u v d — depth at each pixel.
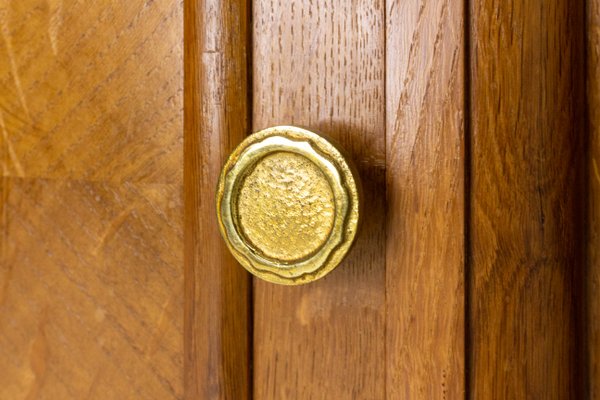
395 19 0.26
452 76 0.25
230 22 0.27
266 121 0.27
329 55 0.27
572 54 0.26
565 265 0.26
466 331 0.25
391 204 0.26
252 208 0.26
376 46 0.26
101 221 0.31
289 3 0.27
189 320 0.29
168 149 0.29
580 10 0.26
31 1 0.32
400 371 0.26
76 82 0.31
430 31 0.25
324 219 0.25
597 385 0.26
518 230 0.26
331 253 0.25
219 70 0.27
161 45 0.29
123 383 0.31
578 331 0.26
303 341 0.27
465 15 0.25
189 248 0.28
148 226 0.30
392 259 0.26
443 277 0.25
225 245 0.28
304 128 0.25
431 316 0.26
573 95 0.26
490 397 0.25
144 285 0.30
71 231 0.32
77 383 0.32
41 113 0.32
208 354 0.28
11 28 0.33
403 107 0.26
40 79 0.32
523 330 0.26
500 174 0.25
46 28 0.32
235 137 0.27
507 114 0.25
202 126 0.28
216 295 0.28
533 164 0.26
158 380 0.30
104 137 0.31
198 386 0.28
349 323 0.27
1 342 0.34
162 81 0.29
